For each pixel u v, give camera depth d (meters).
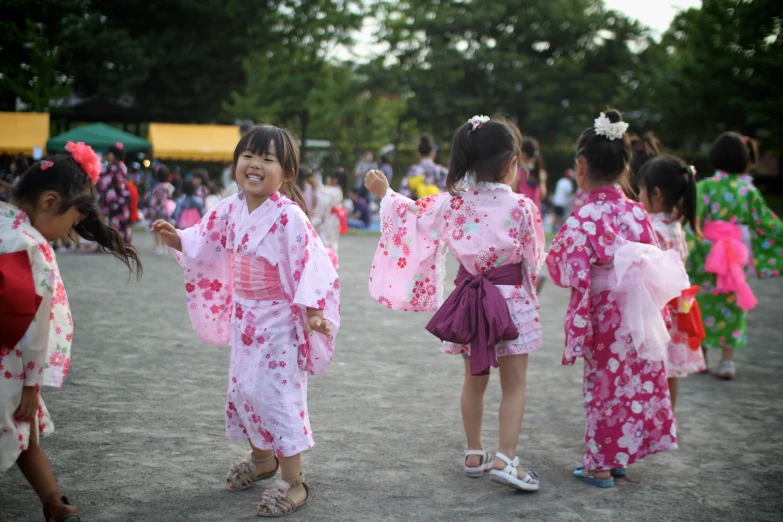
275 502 3.03
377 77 29.95
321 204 11.29
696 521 3.14
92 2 28.95
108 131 21.22
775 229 5.70
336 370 5.36
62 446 3.69
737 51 24.36
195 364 5.32
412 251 3.72
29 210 2.82
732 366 5.59
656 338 3.50
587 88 31.55
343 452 3.77
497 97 31.98
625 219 3.67
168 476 3.39
